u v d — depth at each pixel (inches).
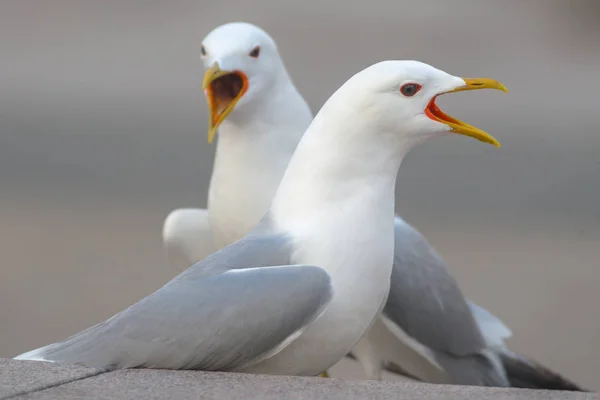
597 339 529.0
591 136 1047.0
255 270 264.2
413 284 345.4
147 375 252.2
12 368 252.2
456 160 940.6
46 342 502.3
